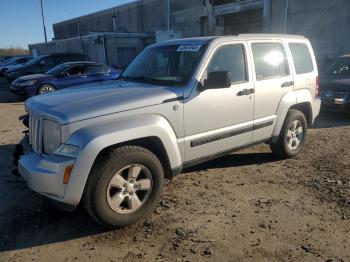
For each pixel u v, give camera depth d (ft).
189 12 105.29
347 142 23.15
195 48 15.17
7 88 69.00
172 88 13.85
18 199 15.31
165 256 11.12
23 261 11.12
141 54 17.88
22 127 29.94
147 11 122.72
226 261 10.80
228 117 15.57
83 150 11.19
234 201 14.73
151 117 12.87
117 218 12.42
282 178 17.15
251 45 16.71
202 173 17.85
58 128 11.58
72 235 12.52
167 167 13.79
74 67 46.26
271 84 17.42
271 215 13.50
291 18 73.26
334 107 29.89
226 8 93.86
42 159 11.82
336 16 65.31
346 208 13.96
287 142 19.29
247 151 21.29
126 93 13.21
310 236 12.04
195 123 14.30
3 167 19.26
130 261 10.94
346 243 11.62
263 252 11.21
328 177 17.11
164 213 13.80
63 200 11.47
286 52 18.58
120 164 12.12
